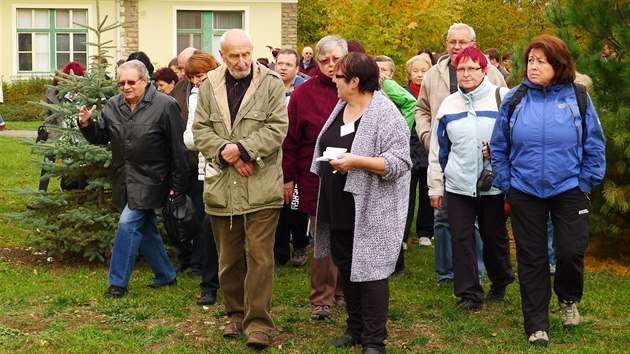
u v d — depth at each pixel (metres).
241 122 5.75
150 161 6.99
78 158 8.09
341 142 5.46
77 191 8.31
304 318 6.46
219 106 5.79
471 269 6.68
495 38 30.17
